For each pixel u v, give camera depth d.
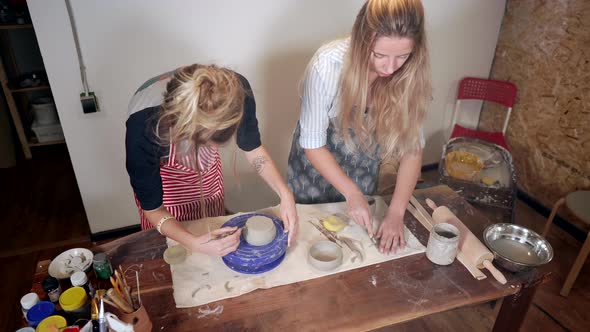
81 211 2.69
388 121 1.36
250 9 2.12
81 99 2.00
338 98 1.36
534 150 2.73
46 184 2.93
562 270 2.28
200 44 2.11
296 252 1.26
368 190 1.72
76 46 1.92
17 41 3.05
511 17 2.71
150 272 1.19
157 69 2.10
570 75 2.41
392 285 1.17
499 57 2.86
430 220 1.41
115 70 2.04
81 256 1.20
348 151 1.60
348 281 1.18
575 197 2.15
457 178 2.37
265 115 2.43
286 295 1.12
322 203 1.52
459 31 2.72
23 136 3.08
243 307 1.09
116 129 2.18
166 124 1.03
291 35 2.26
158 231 1.31
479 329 1.92
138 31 1.99
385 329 1.89
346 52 1.27
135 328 0.96
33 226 2.57
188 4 2.00
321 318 1.07
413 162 1.47
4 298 2.11
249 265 1.16
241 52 2.21
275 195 2.67
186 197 1.50
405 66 1.25
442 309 1.11
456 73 2.87
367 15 1.14
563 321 1.99
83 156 2.21
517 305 1.25
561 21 2.40
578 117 2.41
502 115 2.90
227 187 2.53
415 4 1.10
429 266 1.24
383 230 1.32
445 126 3.07
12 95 2.96
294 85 2.40
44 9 1.81
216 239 1.15
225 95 0.94
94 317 0.97
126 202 2.42
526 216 2.72
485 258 1.24
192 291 1.12
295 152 1.68
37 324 1.00
